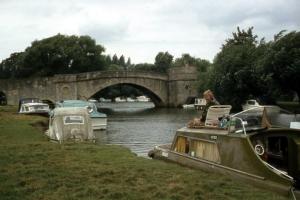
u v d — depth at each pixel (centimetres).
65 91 7675
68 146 1758
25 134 2383
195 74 8919
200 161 1309
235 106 5988
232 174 1146
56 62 10262
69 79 7694
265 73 4791
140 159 1421
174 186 1017
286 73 4562
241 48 5956
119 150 1647
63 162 1332
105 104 12719
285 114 1310
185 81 8888
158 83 8881
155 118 5459
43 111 4394
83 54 10544
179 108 8406
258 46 5834
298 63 4475
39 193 966
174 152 1487
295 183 1054
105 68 11169
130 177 1111
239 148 1145
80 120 2308
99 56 10869
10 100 7438
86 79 7856
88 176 1128
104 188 999
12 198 926
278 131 1149
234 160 1162
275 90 4953
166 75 8969
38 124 3400
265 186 1031
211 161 1270
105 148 1700
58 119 2284
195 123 1458
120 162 1341
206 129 1361
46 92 7550
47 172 1173
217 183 1050
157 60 15050
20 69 10406
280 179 1016
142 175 1144
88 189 990
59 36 10662
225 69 5869
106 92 13650
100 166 1263
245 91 5766
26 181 1069
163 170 1211
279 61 4594
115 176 1129
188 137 1427
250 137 1146
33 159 1386
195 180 1087
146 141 3005
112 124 4503
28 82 7488
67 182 1061
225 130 1270
